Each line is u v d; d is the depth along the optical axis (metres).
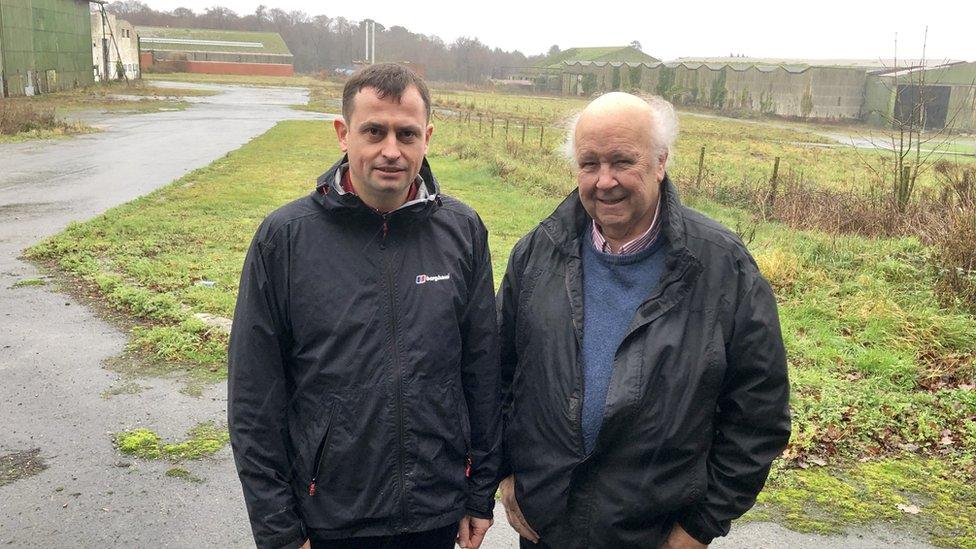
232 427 2.09
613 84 76.81
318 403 2.10
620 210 2.06
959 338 6.10
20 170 15.80
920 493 3.89
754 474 2.05
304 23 129.00
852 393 5.03
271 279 2.09
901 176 11.25
